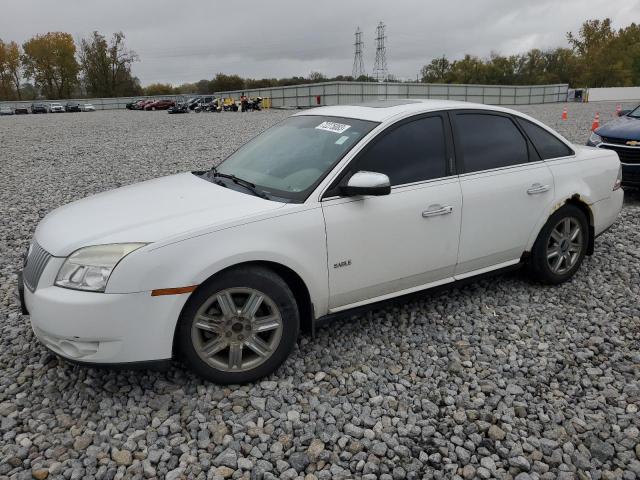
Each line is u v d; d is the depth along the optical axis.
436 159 3.71
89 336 2.75
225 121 28.62
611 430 2.79
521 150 4.18
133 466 2.53
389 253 3.48
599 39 78.50
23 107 61.84
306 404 2.98
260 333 3.14
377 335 3.74
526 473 2.50
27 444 2.66
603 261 5.10
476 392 3.11
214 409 2.92
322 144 3.61
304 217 3.14
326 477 2.46
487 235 3.94
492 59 83.44
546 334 3.78
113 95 78.25
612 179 4.71
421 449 2.64
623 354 3.51
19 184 9.88
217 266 2.86
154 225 2.93
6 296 4.49
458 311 4.10
